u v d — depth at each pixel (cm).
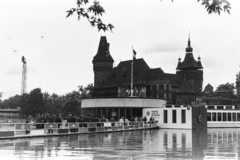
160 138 4109
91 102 8238
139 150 2670
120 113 7862
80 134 4869
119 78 19162
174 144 3244
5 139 3794
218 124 8212
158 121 7494
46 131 4328
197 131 6122
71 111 19212
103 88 19388
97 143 3300
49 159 2089
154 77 18338
